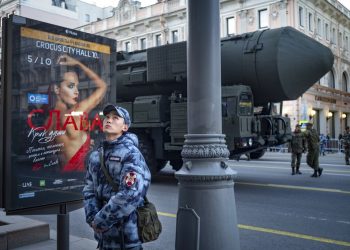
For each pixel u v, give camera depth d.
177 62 10.91
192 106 3.51
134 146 2.72
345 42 46.12
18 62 3.68
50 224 6.74
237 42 10.91
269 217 6.99
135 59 12.47
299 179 11.87
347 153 17.28
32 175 3.78
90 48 4.39
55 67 4.03
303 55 10.80
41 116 3.88
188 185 3.42
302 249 5.18
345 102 44.25
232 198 3.46
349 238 5.67
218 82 3.52
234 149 10.16
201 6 3.48
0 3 46.16
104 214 2.49
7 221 5.31
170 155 11.58
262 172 13.85
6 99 3.61
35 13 44.16
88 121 4.30
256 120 10.62
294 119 32.81
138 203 2.54
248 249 5.20
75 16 49.06
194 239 3.27
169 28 40.12
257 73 10.40
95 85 4.43
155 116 11.30
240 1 34.94
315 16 37.56
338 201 8.31
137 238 2.66
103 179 2.71
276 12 33.38
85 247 4.85
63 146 4.05
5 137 3.62
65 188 4.04
